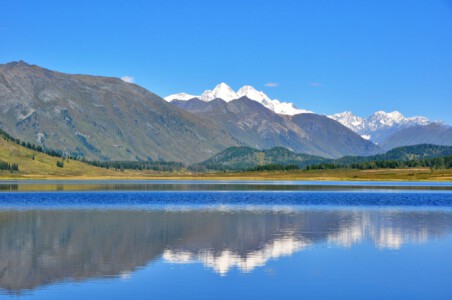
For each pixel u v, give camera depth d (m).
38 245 65.94
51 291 44.81
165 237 72.38
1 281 47.94
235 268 52.88
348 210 112.00
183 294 43.97
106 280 48.28
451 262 55.53
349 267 53.25
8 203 131.50
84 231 78.31
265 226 84.19
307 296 43.44
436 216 99.19
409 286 46.44
